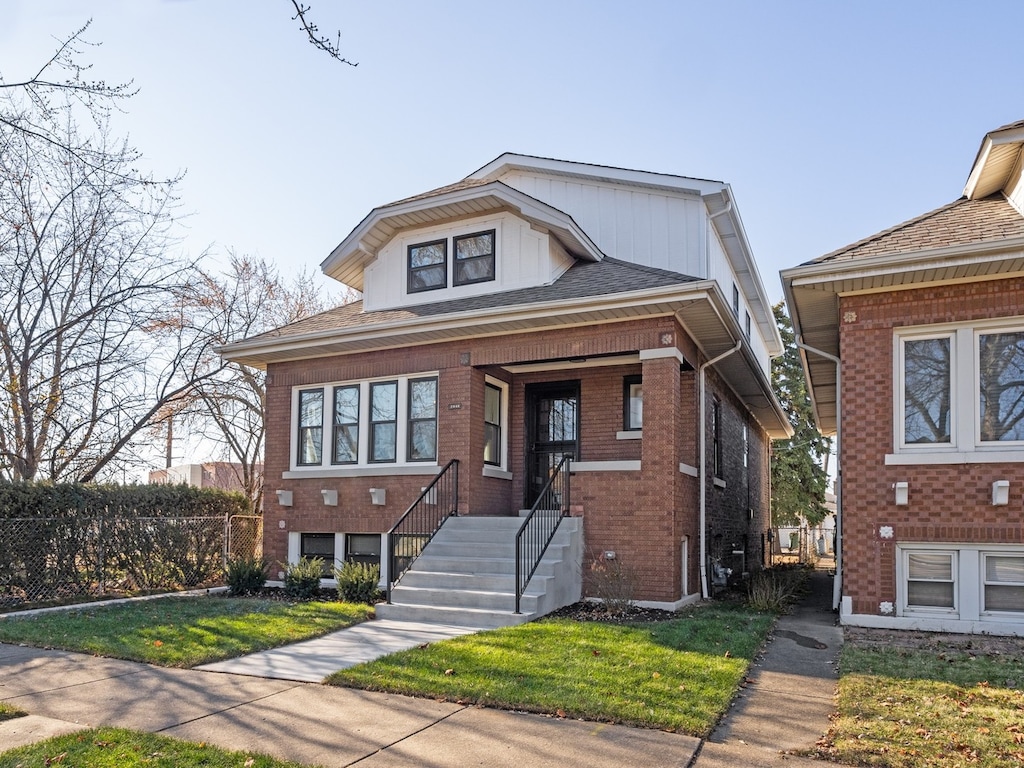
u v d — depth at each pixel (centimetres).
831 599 1401
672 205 1602
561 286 1381
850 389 1085
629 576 1172
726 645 884
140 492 1478
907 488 1034
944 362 1054
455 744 570
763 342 2516
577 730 601
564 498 1275
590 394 1487
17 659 862
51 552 1323
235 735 591
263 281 2711
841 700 674
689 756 545
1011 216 1080
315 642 937
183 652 862
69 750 546
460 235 1508
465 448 1376
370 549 1479
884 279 1057
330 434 1532
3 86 888
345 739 581
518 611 1055
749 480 2166
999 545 993
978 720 617
